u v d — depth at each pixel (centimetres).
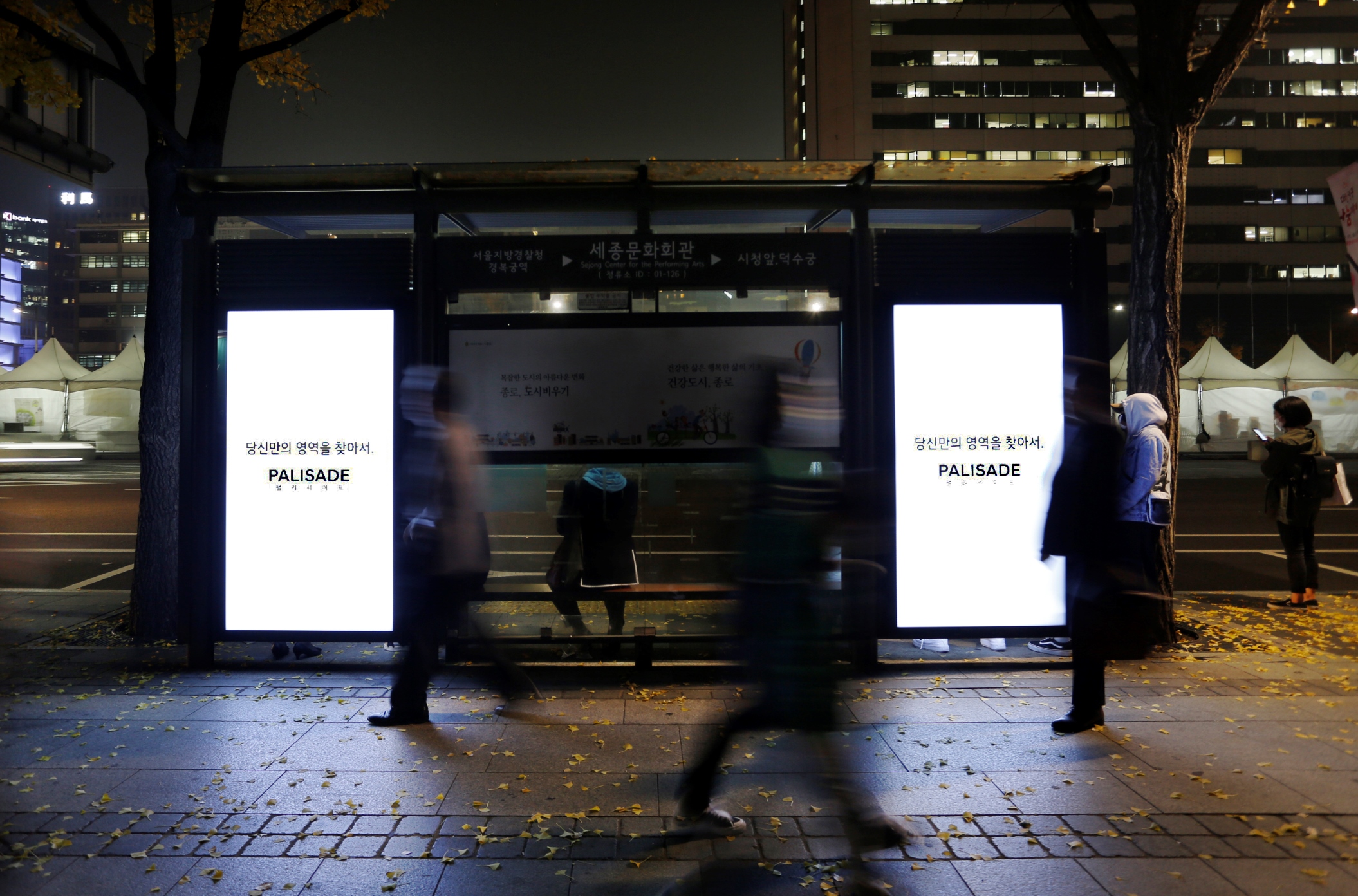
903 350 614
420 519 493
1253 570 1094
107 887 316
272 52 779
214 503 607
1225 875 326
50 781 413
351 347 605
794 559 328
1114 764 436
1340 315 7519
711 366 616
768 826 367
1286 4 665
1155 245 701
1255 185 7531
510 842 352
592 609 809
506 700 548
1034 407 616
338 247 605
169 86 743
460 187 616
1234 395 3475
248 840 353
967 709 529
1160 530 672
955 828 365
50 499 1948
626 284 605
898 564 616
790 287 609
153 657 648
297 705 532
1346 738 474
